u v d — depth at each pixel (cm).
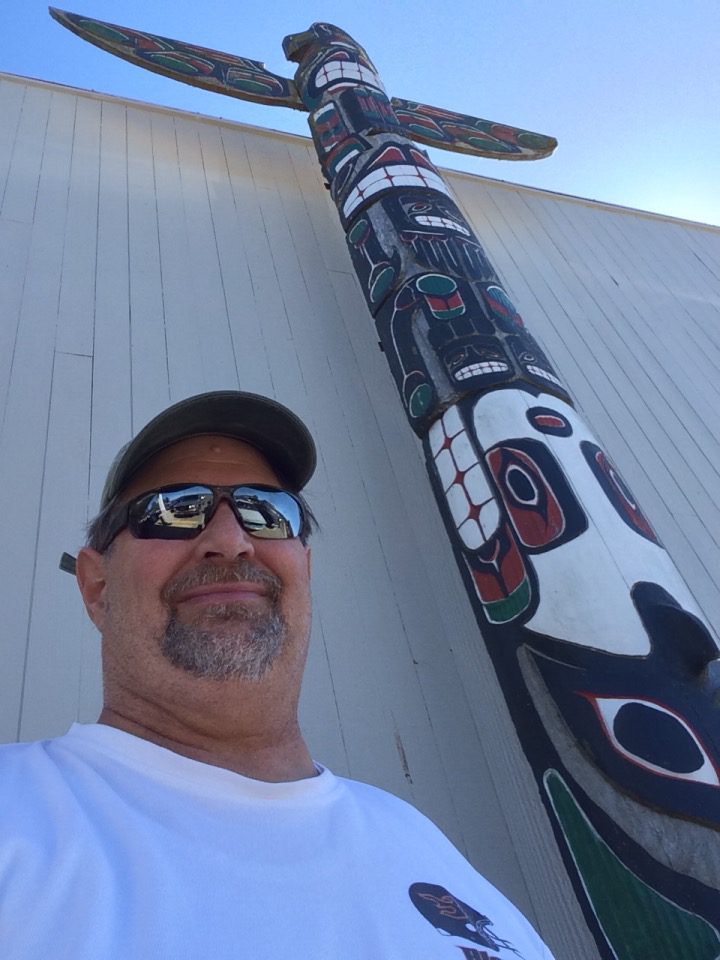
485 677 96
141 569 48
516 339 107
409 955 32
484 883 44
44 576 88
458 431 97
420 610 104
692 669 69
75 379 111
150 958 27
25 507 93
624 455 142
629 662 70
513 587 81
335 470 117
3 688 78
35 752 38
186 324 129
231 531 49
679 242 221
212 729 44
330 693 90
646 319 182
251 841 35
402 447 126
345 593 101
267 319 138
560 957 70
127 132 166
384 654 96
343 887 35
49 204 138
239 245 151
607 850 63
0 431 100
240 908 31
